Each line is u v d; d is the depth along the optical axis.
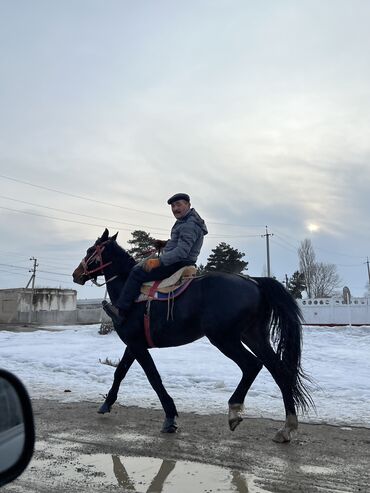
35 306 54.97
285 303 5.47
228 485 4.02
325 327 24.34
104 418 6.52
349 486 3.98
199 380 9.52
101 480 4.18
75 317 51.22
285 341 5.37
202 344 15.62
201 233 6.12
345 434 5.65
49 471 4.41
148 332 5.96
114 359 12.66
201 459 4.72
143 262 6.09
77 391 8.63
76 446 5.20
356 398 7.89
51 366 11.53
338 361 12.78
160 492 3.89
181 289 5.76
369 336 19.78
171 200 6.12
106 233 6.79
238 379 9.57
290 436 5.30
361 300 29.67
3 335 21.77
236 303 5.42
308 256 67.12
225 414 6.74
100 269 6.70
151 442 5.33
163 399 5.88
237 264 52.06
